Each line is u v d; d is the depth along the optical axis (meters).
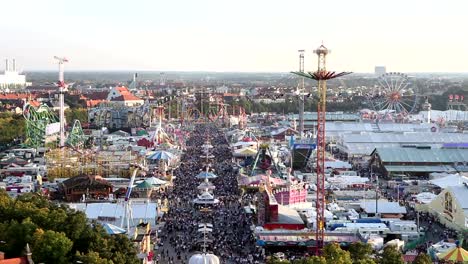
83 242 195.25
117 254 187.38
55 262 180.12
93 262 173.50
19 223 198.38
